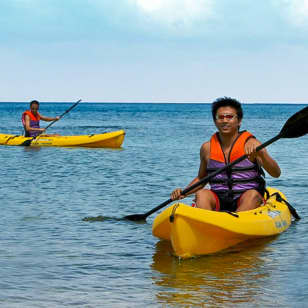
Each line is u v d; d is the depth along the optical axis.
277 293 3.79
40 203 7.55
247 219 5.30
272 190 6.90
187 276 4.27
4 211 6.96
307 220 6.38
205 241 4.94
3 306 3.58
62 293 3.86
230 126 5.44
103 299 3.72
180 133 26.50
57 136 18.00
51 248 5.16
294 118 5.46
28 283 4.09
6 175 10.54
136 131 28.42
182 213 4.79
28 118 17.78
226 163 5.52
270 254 4.91
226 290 3.88
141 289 3.94
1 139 18.05
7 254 4.92
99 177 10.33
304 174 10.70
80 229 5.99
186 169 11.66
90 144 17.36
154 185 9.31
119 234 5.78
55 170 11.41
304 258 4.73
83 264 4.63
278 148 17.52
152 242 5.45
